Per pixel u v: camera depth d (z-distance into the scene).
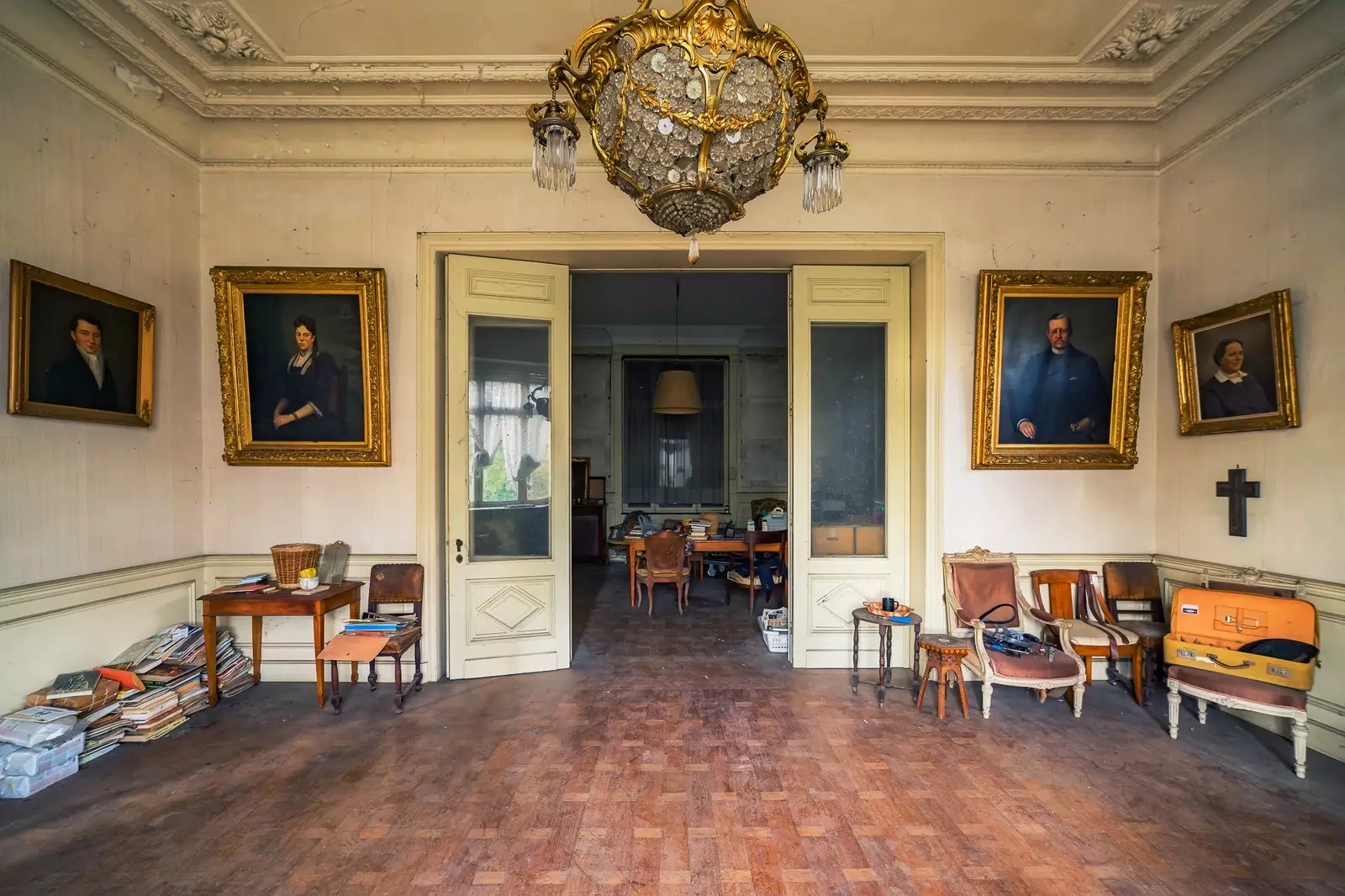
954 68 3.37
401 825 2.37
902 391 4.27
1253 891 2.02
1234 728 3.26
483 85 3.54
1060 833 2.34
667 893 2.01
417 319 3.95
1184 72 3.39
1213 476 3.55
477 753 2.96
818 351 4.31
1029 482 3.99
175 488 3.69
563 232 3.97
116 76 3.24
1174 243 3.83
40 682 2.90
